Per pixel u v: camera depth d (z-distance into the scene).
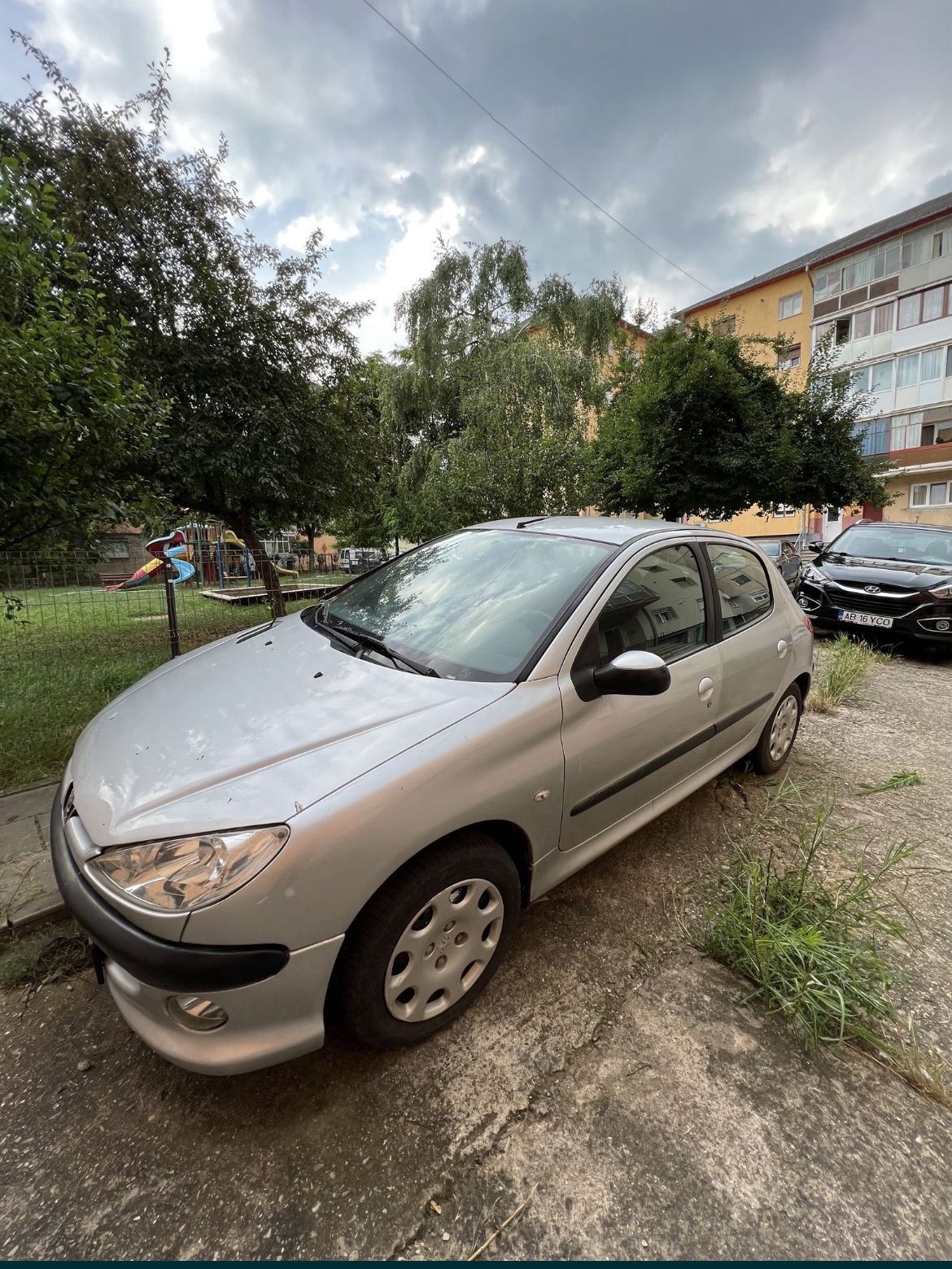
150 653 6.07
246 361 8.37
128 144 7.45
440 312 16.91
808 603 7.98
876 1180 1.45
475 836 1.77
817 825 2.61
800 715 3.75
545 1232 1.33
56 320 3.10
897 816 3.22
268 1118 1.56
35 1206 1.35
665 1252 1.30
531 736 1.86
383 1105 1.60
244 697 1.98
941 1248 1.31
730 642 2.85
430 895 1.66
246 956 1.37
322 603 2.95
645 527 2.80
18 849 2.57
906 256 25.23
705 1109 1.61
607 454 12.45
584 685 2.04
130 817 1.50
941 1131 1.57
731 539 3.18
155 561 4.59
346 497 10.23
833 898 2.28
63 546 3.71
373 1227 1.33
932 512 25.77
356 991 1.56
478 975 1.87
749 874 2.30
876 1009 1.80
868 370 26.73
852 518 27.25
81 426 2.98
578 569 2.37
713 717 2.73
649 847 2.83
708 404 11.01
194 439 7.71
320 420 9.19
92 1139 1.50
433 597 2.54
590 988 2.00
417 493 14.82
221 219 8.34
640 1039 1.82
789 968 1.95
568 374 14.45
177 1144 1.49
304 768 1.57
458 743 1.69
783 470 11.09
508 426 9.74
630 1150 1.50
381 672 2.04
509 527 2.94
